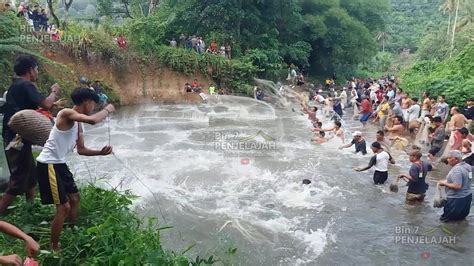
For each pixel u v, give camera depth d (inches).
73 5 1996.8
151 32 1000.2
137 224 205.2
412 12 3097.9
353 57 1398.9
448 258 244.4
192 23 1045.2
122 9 1257.4
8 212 187.6
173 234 254.1
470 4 1647.4
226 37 1024.2
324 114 736.3
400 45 2719.0
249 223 279.9
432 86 718.5
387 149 470.9
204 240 250.7
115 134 511.2
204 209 298.4
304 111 681.0
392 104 672.4
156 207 293.3
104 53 799.1
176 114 642.8
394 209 313.9
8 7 588.7
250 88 914.1
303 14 1277.1
